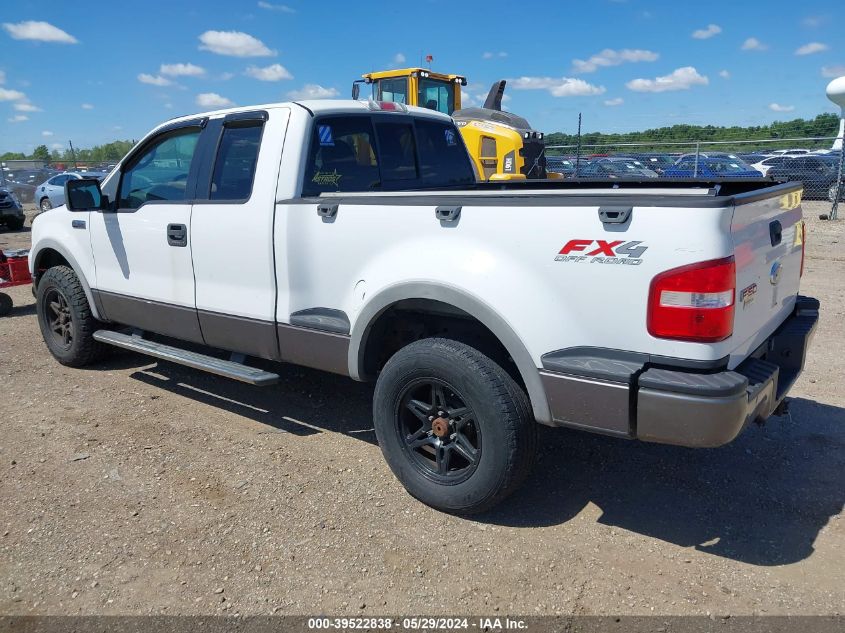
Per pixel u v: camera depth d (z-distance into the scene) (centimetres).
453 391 339
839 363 582
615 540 335
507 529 345
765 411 316
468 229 328
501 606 289
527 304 311
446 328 382
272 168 411
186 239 455
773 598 291
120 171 516
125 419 484
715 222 270
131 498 376
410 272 345
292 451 432
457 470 352
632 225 283
